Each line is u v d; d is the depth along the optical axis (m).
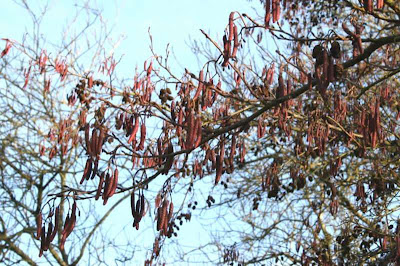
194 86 6.54
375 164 9.44
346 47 12.34
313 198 12.23
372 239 10.09
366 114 6.25
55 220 4.91
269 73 6.73
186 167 8.18
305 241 11.69
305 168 9.77
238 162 13.09
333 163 8.98
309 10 12.38
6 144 15.49
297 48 8.93
